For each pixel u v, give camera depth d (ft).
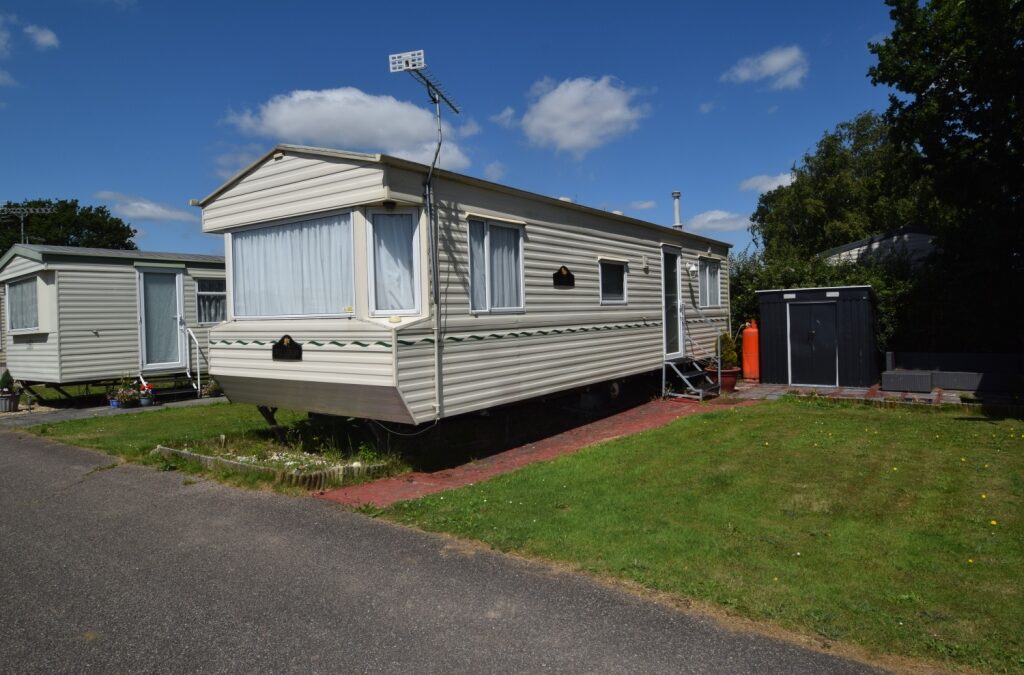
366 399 22.58
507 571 14.05
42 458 26.18
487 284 25.46
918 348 46.32
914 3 43.86
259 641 11.39
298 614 12.34
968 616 11.66
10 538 16.71
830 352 41.91
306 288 24.03
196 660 10.82
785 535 15.71
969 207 45.73
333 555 15.17
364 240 22.25
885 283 48.65
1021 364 39.78
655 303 39.19
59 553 15.60
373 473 22.29
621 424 32.04
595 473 21.70
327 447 26.11
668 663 10.46
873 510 17.52
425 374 22.31
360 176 21.80
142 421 35.27
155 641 11.43
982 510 17.29
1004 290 43.47
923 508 17.58
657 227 39.06
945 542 15.11
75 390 50.78
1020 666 10.15
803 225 111.24
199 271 48.16
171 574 14.28
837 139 114.21
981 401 33.47
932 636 11.02
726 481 20.42
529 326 27.84
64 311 41.63
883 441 25.67
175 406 41.96
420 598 12.89
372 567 14.44
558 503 18.45
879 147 114.42
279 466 22.26
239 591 13.37
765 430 28.30
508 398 26.50
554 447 27.40
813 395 37.73
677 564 14.05
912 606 12.06
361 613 12.34
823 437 26.58
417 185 22.36
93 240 127.85
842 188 107.24
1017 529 15.87
